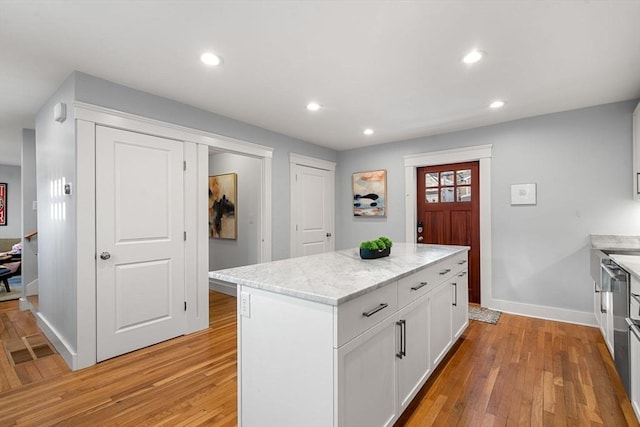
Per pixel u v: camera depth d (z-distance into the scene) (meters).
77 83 2.35
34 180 4.08
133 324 2.67
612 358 2.39
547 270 3.40
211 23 1.78
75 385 2.14
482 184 3.79
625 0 1.58
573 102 3.04
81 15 1.70
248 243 4.47
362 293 1.37
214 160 5.06
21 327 3.27
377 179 4.73
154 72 2.38
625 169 3.01
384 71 2.39
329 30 1.85
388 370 1.62
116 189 2.57
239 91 2.76
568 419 1.78
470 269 4.04
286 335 1.42
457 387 2.12
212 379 2.22
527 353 2.60
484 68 2.34
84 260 2.38
